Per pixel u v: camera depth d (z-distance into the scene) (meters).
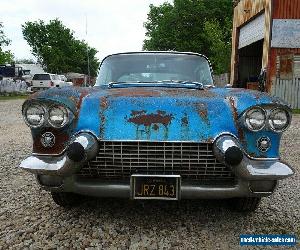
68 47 61.06
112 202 3.61
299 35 14.90
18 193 3.95
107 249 2.66
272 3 14.81
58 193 3.25
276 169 2.77
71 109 2.85
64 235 2.87
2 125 10.23
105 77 4.20
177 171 2.76
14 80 31.05
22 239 2.80
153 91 3.19
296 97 15.26
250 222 3.21
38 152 2.92
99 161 2.76
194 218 3.26
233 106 2.90
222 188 2.75
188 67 4.24
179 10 38.34
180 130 2.74
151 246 2.72
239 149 2.67
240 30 20.95
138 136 2.73
